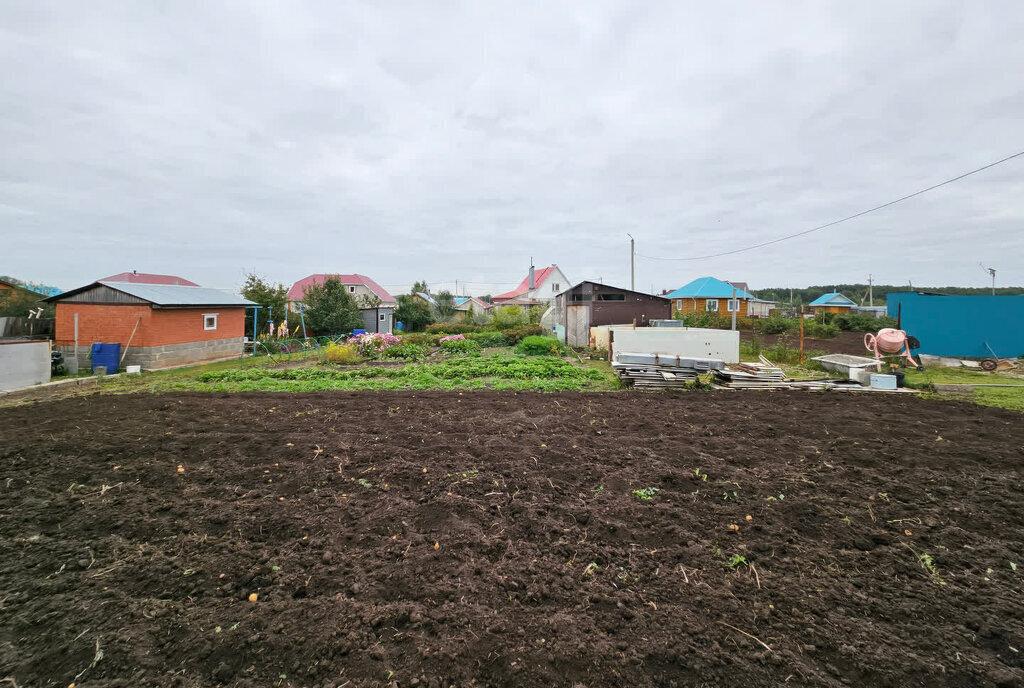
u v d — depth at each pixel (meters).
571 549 3.16
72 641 2.30
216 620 2.46
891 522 3.52
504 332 21.98
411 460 4.97
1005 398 8.32
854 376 9.74
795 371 12.30
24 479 4.49
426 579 2.81
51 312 16.28
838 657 2.16
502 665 2.13
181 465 4.81
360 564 2.99
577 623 2.41
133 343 13.61
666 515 3.65
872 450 5.18
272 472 4.63
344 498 4.01
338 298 24.44
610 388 9.80
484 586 2.74
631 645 2.25
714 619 2.44
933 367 13.02
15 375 9.97
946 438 5.65
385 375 11.81
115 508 3.84
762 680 2.02
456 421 6.65
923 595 2.63
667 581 2.79
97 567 2.99
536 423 6.48
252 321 21.12
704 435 5.86
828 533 3.37
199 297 16.33
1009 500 3.88
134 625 2.43
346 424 6.50
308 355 17.81
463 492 4.12
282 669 2.12
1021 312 14.24
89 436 5.84
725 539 3.28
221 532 3.46
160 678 2.07
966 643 2.24
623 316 19.73
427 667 2.12
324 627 2.39
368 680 2.05
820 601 2.58
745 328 28.45
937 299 15.05
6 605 2.61
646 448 5.28
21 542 3.30
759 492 4.07
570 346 19.59
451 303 38.12
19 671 2.12
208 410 7.46
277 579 2.83
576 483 4.34
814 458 4.97
